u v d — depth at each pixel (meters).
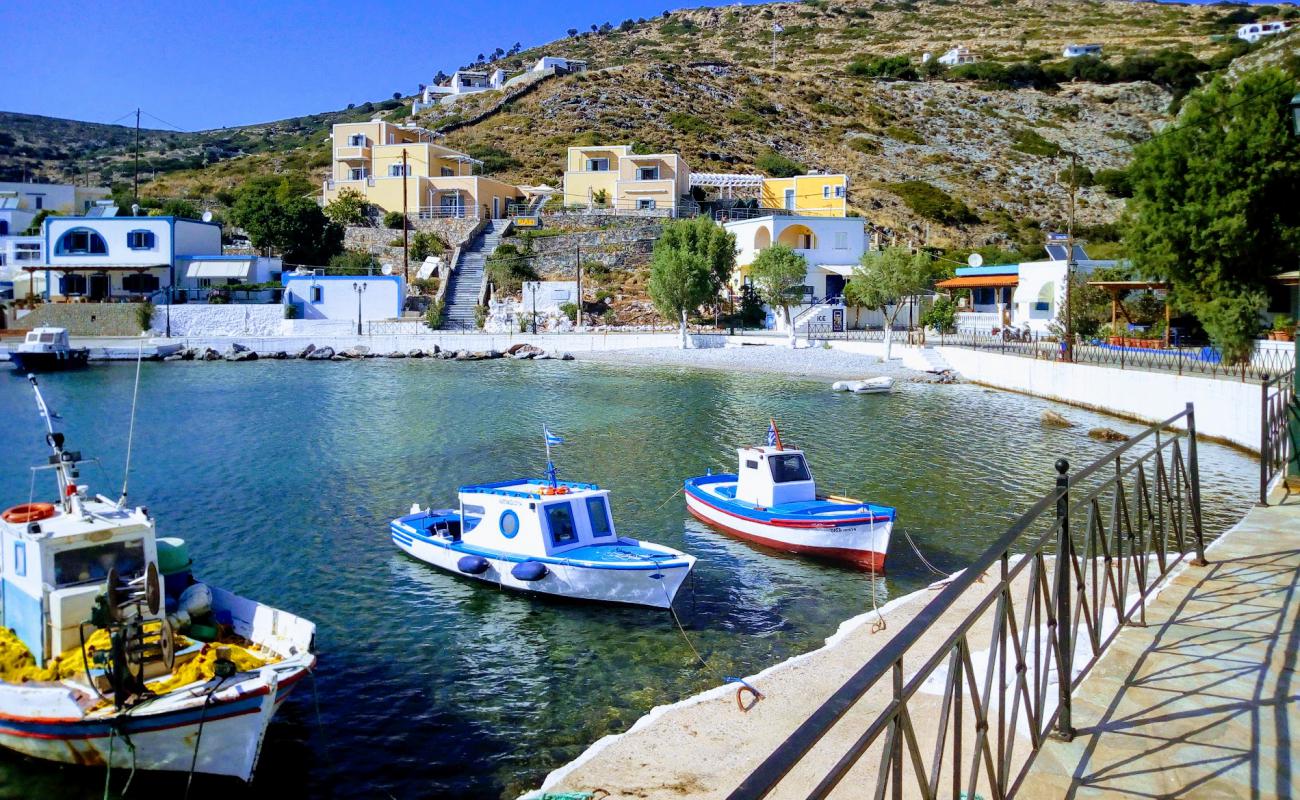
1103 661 7.66
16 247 84.25
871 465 28.42
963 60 174.38
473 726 12.45
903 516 22.47
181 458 30.55
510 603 17.06
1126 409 36.16
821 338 66.00
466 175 104.06
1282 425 17.08
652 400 43.41
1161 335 48.62
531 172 112.62
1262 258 40.78
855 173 118.81
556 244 84.62
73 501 12.53
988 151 132.62
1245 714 6.47
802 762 8.47
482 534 18.42
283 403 43.41
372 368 60.09
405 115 171.25
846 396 44.47
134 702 10.65
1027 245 94.94
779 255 65.56
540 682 13.77
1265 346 37.12
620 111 131.38
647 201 94.19
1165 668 7.41
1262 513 12.12
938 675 10.00
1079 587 7.09
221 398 45.31
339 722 12.59
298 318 75.38
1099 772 5.86
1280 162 39.38
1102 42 180.00
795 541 19.58
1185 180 42.31
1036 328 64.50
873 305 59.16
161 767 10.73
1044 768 5.97
